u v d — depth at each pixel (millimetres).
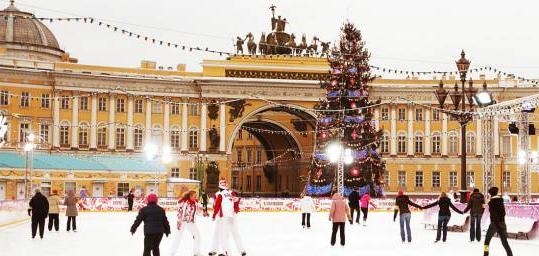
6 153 85250
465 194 46000
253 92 103250
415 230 44844
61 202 71188
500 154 105500
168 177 96312
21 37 103375
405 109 107062
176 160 101000
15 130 94062
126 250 30406
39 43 104375
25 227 46688
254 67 104125
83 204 71812
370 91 106375
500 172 105250
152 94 100625
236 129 102688
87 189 84188
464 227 43906
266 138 124812
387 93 106812
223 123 102375
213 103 102000
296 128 111062
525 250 31453
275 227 47562
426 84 107312
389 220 58219
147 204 22797
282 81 103062
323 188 83750
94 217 60281
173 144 101438
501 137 105625
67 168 83250
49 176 82312
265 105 103688
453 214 44406
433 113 106875
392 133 106562
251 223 52719
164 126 101062
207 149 102062
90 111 98312
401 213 35281
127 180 86125
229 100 102500
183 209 26344
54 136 96438
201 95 102000
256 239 36906
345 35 83625
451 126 106438
